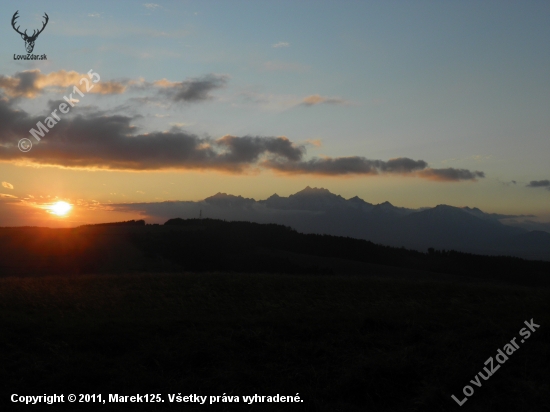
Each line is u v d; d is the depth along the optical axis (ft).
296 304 56.49
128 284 71.26
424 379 31.50
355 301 60.29
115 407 27.76
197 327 41.81
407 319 45.47
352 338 38.88
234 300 59.98
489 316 48.49
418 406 28.53
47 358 33.55
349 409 28.27
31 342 36.37
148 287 68.13
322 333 40.40
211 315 48.55
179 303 56.65
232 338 38.32
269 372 32.42
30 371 31.30
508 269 198.70
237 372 31.73
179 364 33.27
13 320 41.63
